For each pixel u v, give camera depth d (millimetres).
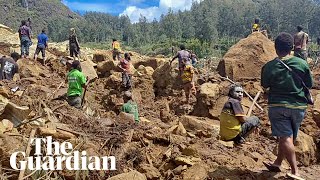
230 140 3559
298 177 2756
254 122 3652
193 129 4297
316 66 8070
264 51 6410
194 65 8391
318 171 3346
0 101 3633
